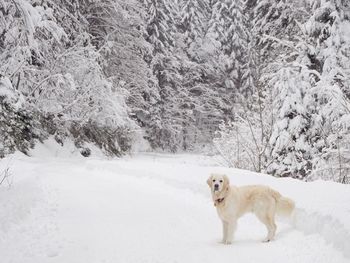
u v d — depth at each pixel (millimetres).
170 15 42562
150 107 37469
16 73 19438
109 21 28812
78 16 25797
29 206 8203
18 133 18203
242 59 47344
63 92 22109
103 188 11414
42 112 21266
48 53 21766
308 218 6711
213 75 47750
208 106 46125
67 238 6543
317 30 15719
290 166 13984
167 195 10453
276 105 14773
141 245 6352
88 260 5609
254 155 15188
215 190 6586
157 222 7746
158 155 32250
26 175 11484
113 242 6457
